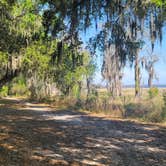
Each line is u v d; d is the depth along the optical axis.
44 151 10.81
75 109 28.34
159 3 11.34
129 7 13.59
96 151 11.24
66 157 10.23
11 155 9.84
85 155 10.61
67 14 12.45
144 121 19.91
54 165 9.23
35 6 13.82
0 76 20.88
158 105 22.00
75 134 14.58
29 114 23.48
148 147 12.09
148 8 12.74
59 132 14.91
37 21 13.91
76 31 14.06
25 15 13.55
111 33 15.65
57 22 12.91
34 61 19.95
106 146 12.14
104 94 31.44
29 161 9.40
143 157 10.54
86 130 15.91
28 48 17.36
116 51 19.67
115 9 13.24
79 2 12.30
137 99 27.52
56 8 11.95
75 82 38.56
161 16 12.80
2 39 12.01
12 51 14.20
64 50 17.03
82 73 37.91
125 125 18.00
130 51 18.31
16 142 11.86
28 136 13.30
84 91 39.31
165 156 10.74
